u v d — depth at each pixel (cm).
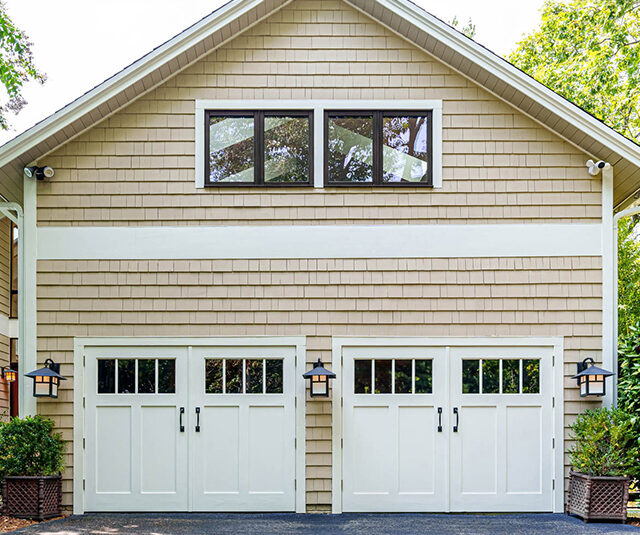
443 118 812
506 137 810
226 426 787
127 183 805
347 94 813
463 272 800
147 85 804
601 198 805
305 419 786
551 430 788
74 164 805
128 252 799
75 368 790
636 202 984
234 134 812
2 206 802
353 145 812
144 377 793
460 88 816
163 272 798
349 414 786
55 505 755
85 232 800
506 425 789
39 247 798
